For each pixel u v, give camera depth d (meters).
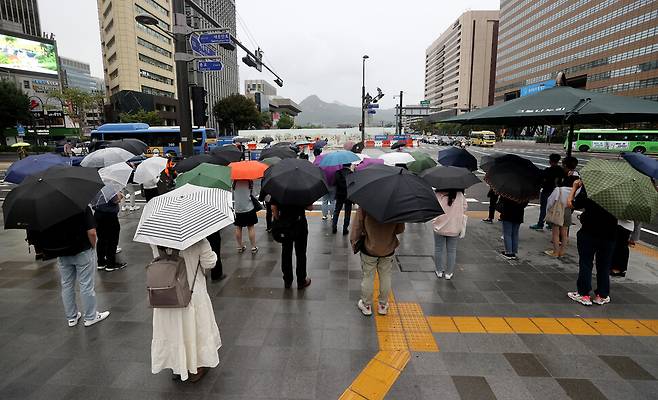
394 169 3.97
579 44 72.75
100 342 3.82
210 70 11.47
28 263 6.23
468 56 132.12
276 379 3.21
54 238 3.82
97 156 6.71
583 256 4.56
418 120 110.88
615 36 63.75
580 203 4.59
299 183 4.67
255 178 6.11
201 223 2.84
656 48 55.88
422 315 4.34
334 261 6.19
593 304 4.61
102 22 68.06
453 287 5.13
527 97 5.71
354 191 3.84
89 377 3.27
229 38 10.70
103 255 5.91
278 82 19.86
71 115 49.56
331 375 3.26
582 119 5.48
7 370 3.37
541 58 86.62
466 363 3.43
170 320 3.01
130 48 58.94
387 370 3.33
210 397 3.00
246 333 3.94
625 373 3.29
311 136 46.91
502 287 5.14
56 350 3.68
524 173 5.83
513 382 3.17
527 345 3.73
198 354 3.13
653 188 4.11
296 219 4.85
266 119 92.88
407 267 5.91
